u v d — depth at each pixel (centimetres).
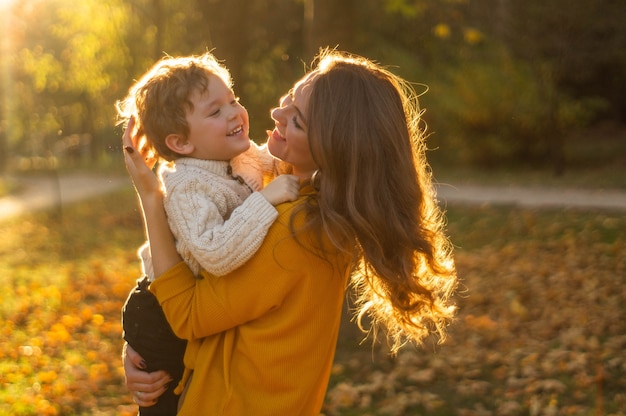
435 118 2225
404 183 210
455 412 525
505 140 2252
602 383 561
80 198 2211
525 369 591
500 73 2134
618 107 2775
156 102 222
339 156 206
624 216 1278
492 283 905
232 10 1443
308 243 208
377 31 2034
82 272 1122
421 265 220
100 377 617
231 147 225
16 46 2656
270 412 211
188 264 219
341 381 580
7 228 1692
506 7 1952
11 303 896
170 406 232
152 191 219
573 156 2322
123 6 1788
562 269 950
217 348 217
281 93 1858
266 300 208
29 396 571
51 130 3162
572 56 2009
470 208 1493
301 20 1950
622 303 774
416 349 639
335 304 219
